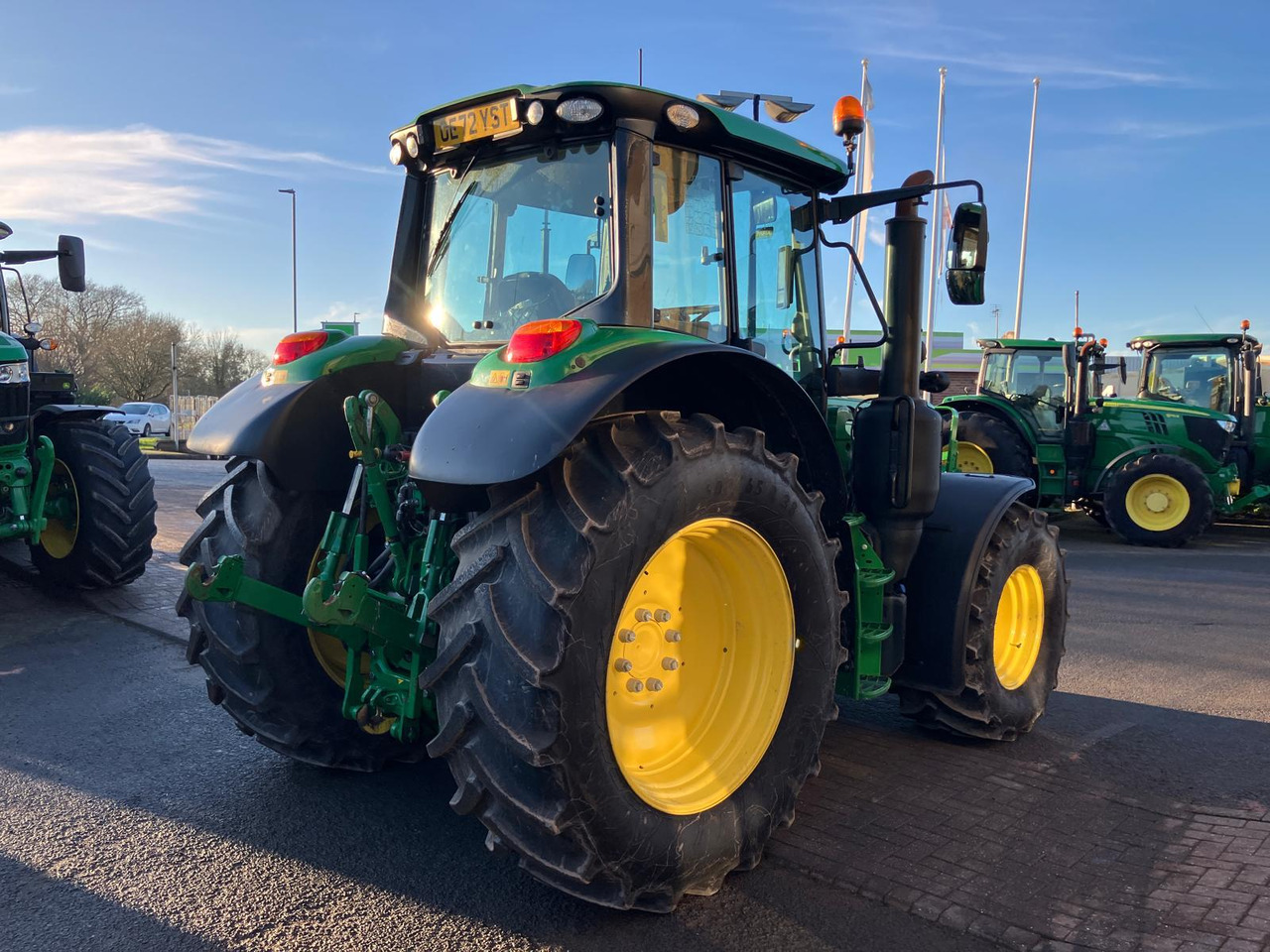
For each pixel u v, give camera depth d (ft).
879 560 11.52
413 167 11.51
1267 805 10.88
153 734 12.73
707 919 8.34
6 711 13.57
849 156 12.22
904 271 11.80
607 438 8.07
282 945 7.84
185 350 146.41
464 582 7.72
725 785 8.93
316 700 11.00
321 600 8.82
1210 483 36.32
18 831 9.83
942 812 10.58
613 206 9.47
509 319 10.60
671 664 9.13
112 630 18.20
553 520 7.71
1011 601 13.56
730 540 9.12
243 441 10.36
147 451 89.61
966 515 12.51
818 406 12.75
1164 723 14.03
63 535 21.21
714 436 8.45
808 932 8.14
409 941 7.92
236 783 11.15
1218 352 39.96
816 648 9.66
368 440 9.61
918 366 11.94
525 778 7.49
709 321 10.66
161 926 8.09
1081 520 43.52
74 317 142.61
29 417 19.21
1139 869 9.26
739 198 11.28
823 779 11.56
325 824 10.09
